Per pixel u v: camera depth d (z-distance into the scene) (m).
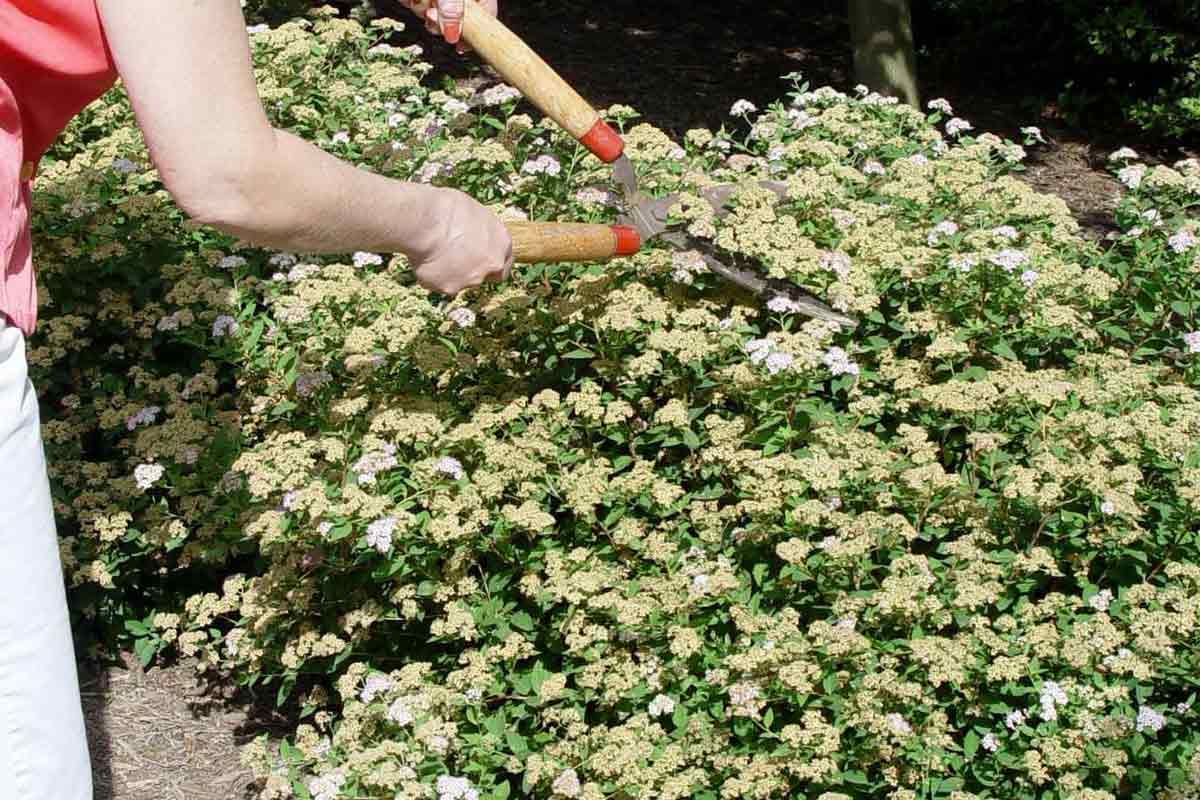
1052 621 3.12
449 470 3.25
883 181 4.29
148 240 4.34
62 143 4.93
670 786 2.78
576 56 9.30
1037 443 3.36
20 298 1.87
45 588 1.93
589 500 3.20
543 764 2.84
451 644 3.40
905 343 3.86
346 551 3.38
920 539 3.37
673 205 3.52
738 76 9.19
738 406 3.63
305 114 4.73
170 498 3.96
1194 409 3.40
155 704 3.78
